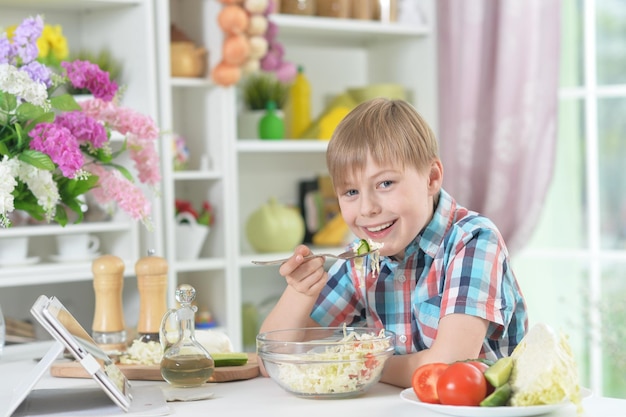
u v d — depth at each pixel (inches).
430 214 71.3
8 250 121.3
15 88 72.2
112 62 135.9
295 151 158.6
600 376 155.1
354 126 67.9
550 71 144.5
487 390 55.5
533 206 145.3
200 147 145.2
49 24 138.3
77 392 64.6
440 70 155.2
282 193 160.1
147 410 58.2
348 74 166.7
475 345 64.6
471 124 149.9
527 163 145.3
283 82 144.9
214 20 139.3
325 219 158.9
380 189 67.3
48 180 72.6
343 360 60.6
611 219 152.3
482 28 149.0
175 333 74.2
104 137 77.4
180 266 135.2
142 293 78.1
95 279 79.0
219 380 68.8
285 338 67.1
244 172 156.5
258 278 157.8
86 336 61.7
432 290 71.2
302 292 69.6
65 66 80.7
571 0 153.5
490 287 66.2
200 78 140.9
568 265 156.9
